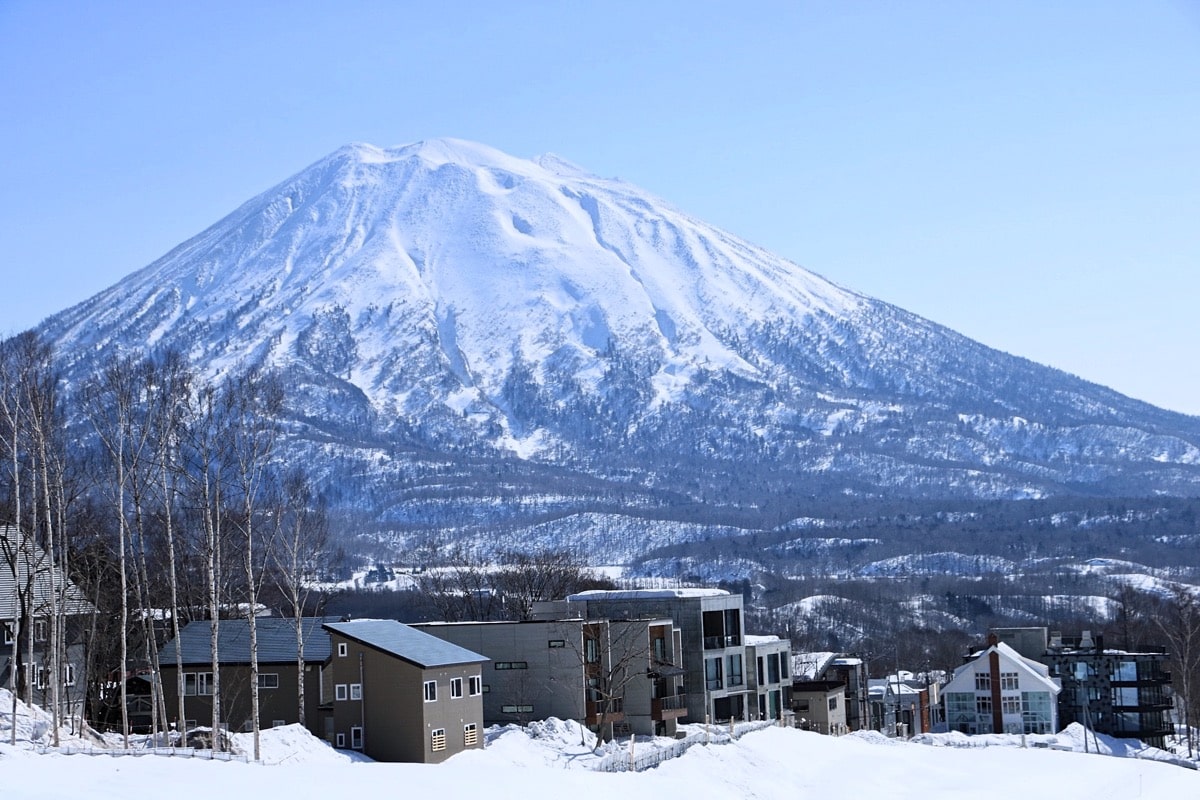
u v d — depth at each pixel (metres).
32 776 56.38
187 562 99.38
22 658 88.12
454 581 178.50
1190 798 89.69
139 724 87.88
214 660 72.88
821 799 80.81
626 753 81.88
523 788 66.12
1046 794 87.38
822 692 120.25
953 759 99.50
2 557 87.50
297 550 102.19
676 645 102.06
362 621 87.81
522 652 96.00
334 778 64.31
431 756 80.75
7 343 79.12
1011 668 137.25
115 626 90.56
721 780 79.50
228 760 68.31
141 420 84.00
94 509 98.31
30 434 78.31
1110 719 138.75
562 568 181.62
